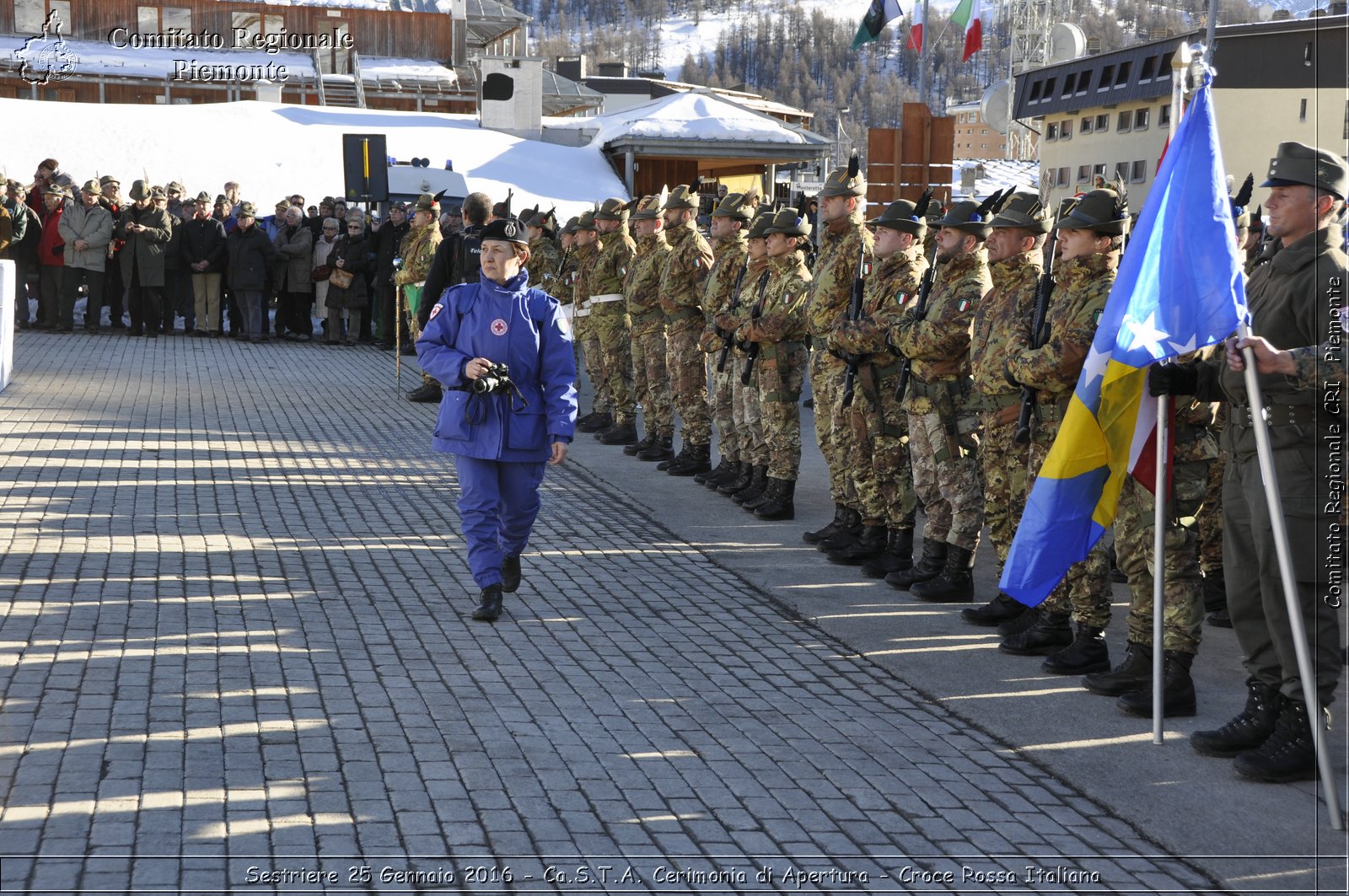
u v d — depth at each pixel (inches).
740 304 353.7
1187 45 199.2
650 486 398.9
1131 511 213.9
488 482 253.3
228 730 186.5
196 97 1563.7
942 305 264.5
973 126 3189.0
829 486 407.5
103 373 582.6
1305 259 179.0
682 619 261.0
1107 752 194.4
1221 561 268.2
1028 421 234.5
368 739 186.2
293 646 228.5
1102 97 1397.6
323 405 528.7
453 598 265.7
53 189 724.7
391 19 1736.0
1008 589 210.2
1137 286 197.5
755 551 321.4
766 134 1144.2
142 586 260.5
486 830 158.9
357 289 741.3
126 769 170.9
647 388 443.5
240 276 726.5
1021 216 235.8
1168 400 198.5
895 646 247.1
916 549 330.6
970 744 197.2
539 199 1040.2
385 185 729.6
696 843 158.7
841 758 189.0
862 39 902.4
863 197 305.3
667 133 1125.7
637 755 185.9
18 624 230.8
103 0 1626.5
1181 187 194.4
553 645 238.5
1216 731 193.8
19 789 163.0
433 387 549.3
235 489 361.7
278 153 1064.8
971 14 1093.8
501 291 252.5
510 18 1991.9
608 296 466.0
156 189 722.8
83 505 329.7
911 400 276.1
